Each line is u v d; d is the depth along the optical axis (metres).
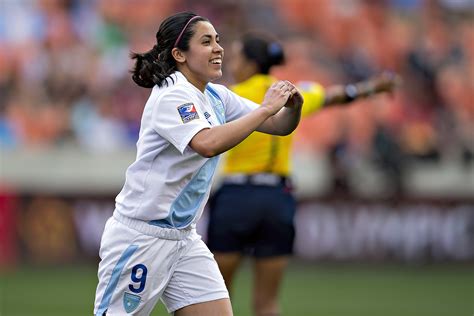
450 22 59.91
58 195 45.38
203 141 14.05
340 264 45.94
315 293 37.59
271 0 58.44
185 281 15.41
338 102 22.48
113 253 15.29
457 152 53.59
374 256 46.16
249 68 22.69
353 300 35.50
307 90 21.69
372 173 50.31
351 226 45.97
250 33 23.23
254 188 22.52
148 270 15.18
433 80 55.88
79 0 55.59
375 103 53.59
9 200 45.03
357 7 59.09
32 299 34.66
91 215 45.25
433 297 36.59
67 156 50.16
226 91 16.20
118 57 53.72
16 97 51.47
